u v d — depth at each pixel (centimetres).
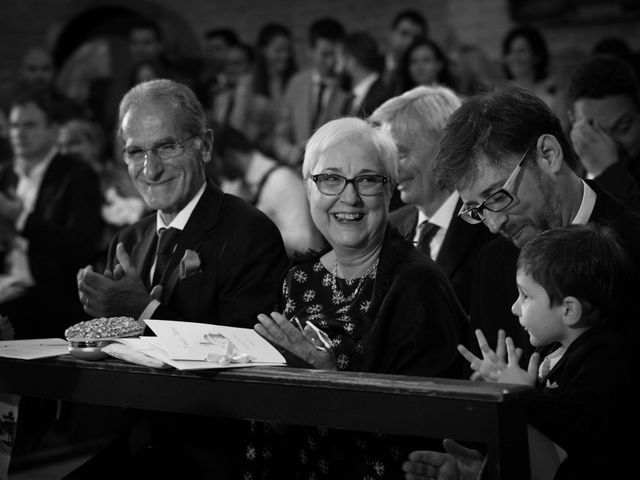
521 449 186
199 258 314
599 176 368
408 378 200
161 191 318
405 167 331
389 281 262
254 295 309
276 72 852
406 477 221
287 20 876
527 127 232
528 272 229
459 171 237
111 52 948
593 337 220
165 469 284
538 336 229
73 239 570
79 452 482
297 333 245
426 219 340
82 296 300
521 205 235
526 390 187
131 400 237
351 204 266
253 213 323
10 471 468
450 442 220
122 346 242
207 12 911
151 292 306
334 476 253
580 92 394
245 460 269
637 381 220
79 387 247
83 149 779
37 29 970
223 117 842
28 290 538
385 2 833
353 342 262
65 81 957
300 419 208
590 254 223
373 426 197
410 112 331
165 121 315
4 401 280
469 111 238
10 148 915
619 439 210
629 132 395
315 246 578
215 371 220
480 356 259
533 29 748
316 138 276
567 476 207
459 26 799
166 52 928
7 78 973
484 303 264
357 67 730
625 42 693
